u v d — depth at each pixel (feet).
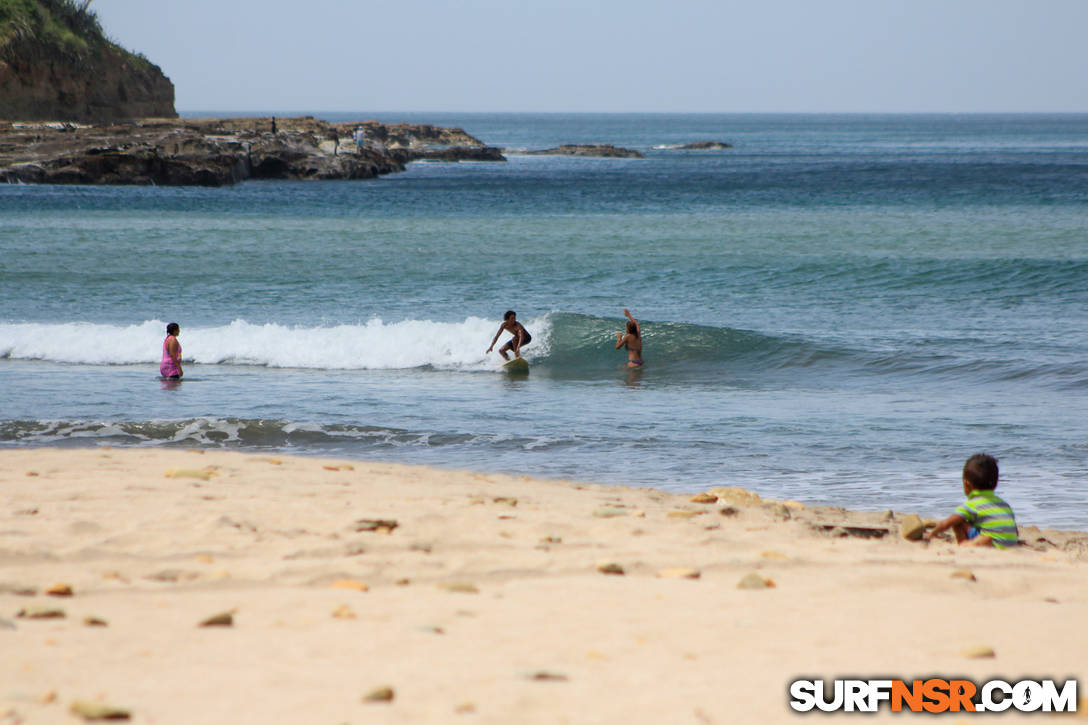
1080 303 328.70
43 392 201.05
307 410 186.91
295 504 91.25
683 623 53.57
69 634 47.96
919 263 407.44
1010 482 137.28
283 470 117.08
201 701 37.40
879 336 272.10
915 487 134.00
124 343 250.57
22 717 34.47
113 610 54.29
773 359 248.11
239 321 264.52
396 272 399.03
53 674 40.70
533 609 56.70
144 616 52.85
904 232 547.90
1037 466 146.10
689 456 152.56
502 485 114.83
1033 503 126.41
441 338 254.68
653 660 45.47
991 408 192.03
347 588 62.34
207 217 624.59
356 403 195.42
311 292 350.02
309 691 39.09
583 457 151.94
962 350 249.34
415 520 84.53
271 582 63.72
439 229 566.36
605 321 268.00
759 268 407.44
